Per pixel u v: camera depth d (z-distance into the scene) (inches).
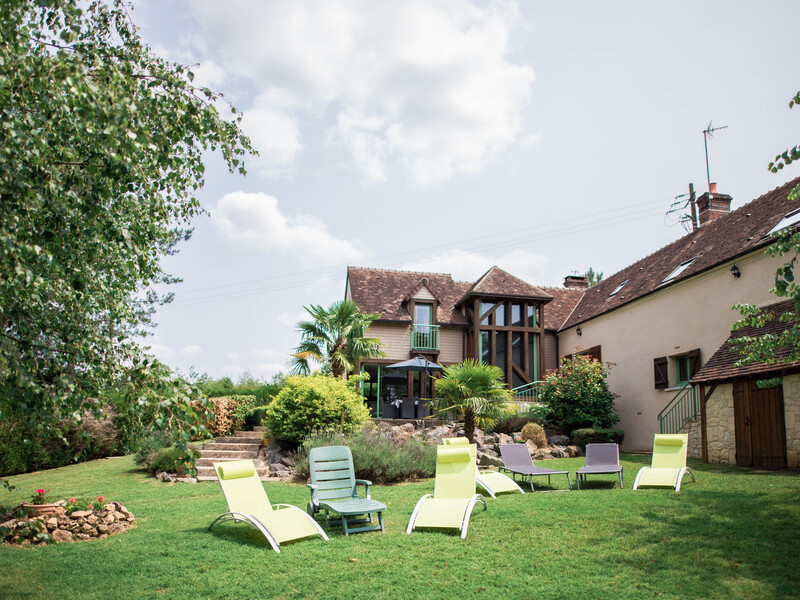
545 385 754.8
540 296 959.0
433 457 505.0
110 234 161.6
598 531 273.9
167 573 219.3
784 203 608.7
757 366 485.1
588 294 1052.5
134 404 159.9
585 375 732.0
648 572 214.1
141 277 238.8
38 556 243.8
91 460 652.7
